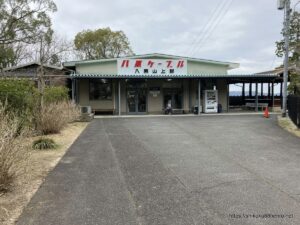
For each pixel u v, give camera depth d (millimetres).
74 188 5648
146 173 6676
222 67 28797
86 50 50000
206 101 27812
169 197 5148
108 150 9398
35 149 9336
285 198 5062
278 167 7168
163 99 28406
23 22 29516
